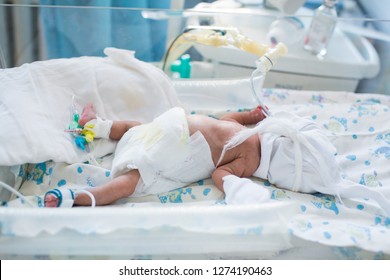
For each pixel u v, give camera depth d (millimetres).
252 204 874
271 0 1672
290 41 1665
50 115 1169
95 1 1628
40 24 1535
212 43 1470
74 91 1288
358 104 1528
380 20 1583
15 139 1036
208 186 1163
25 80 1219
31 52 1592
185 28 1543
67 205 990
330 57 1686
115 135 1255
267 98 1580
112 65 1373
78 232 815
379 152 1288
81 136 1202
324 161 1119
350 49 1762
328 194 1141
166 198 1119
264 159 1172
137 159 1091
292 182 1138
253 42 1369
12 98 1129
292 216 941
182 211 841
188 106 1422
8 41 1492
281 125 1152
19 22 1486
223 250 906
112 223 818
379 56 1691
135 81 1348
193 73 1711
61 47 1636
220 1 1779
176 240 865
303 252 970
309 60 1657
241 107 1479
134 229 830
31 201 1023
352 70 1681
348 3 1848
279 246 896
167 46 1638
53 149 1080
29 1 1638
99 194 1031
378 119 1427
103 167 1200
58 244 841
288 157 1138
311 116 1442
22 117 1079
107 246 862
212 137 1199
